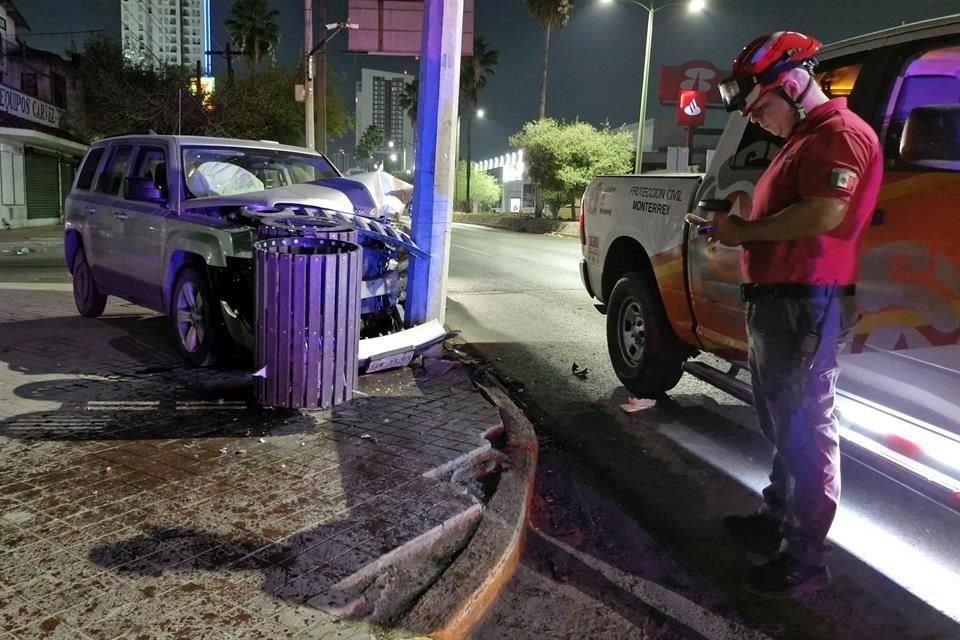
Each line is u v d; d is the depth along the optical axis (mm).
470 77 59938
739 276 4309
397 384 5535
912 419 3252
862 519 3873
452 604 2760
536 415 5543
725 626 2963
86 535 3072
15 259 15867
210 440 4207
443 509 3420
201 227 5668
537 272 15359
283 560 2926
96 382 5270
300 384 4453
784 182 3018
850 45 4000
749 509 4012
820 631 2932
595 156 37938
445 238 6422
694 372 5043
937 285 3182
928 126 3178
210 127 30750
